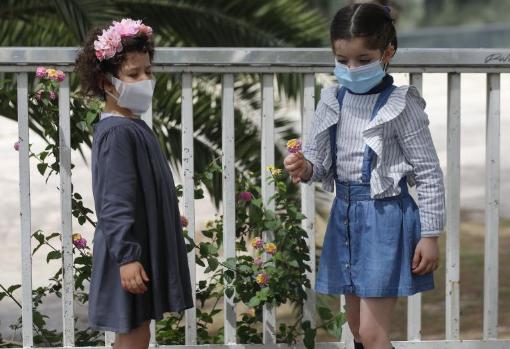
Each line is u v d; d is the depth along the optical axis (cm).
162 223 672
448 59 800
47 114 802
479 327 1349
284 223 821
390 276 686
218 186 1131
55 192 1839
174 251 675
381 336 698
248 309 926
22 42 1316
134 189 654
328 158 715
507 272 1594
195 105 1223
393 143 690
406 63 800
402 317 1395
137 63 668
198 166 1220
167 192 675
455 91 811
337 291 713
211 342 877
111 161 652
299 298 812
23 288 800
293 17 1370
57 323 1181
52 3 1262
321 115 717
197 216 1484
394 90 687
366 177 691
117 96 674
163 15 1352
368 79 675
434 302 1459
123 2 1333
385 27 674
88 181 1888
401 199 695
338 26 673
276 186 816
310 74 806
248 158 1248
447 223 821
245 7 1350
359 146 692
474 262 1667
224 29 1365
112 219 647
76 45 1262
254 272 814
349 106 699
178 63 786
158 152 677
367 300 698
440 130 2569
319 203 1346
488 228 824
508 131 2719
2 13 1309
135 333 687
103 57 664
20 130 789
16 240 1586
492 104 816
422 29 6794
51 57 780
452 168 815
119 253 646
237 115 1281
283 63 794
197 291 860
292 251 809
